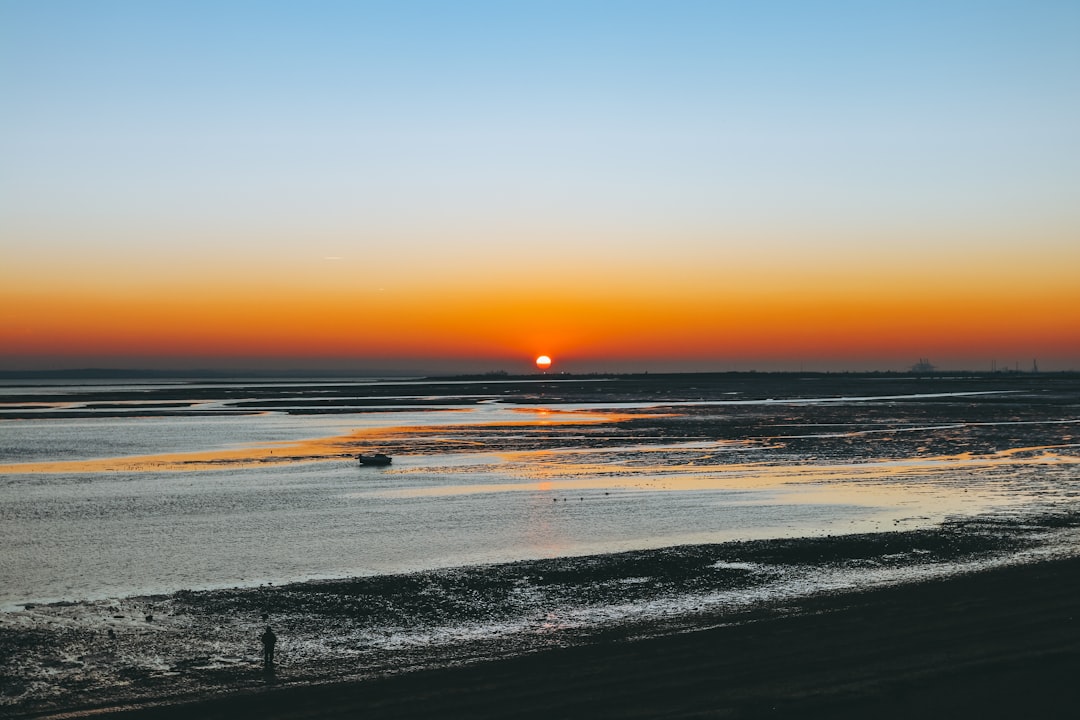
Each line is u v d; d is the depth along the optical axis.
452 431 102.88
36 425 114.06
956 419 111.94
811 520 45.66
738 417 120.56
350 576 35.34
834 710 19.95
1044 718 19.38
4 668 25.33
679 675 22.70
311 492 56.62
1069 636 24.22
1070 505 49.06
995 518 45.28
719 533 42.69
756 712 19.92
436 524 45.75
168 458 75.88
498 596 32.16
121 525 45.84
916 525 43.81
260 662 25.73
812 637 25.45
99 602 31.91
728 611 29.72
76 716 21.73
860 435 91.12
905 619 26.72
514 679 23.12
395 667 25.00
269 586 33.88
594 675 23.08
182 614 30.36
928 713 19.67
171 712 21.69
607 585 33.41
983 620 26.09
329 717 20.81
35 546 41.00
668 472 64.31
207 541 41.94
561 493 55.25
